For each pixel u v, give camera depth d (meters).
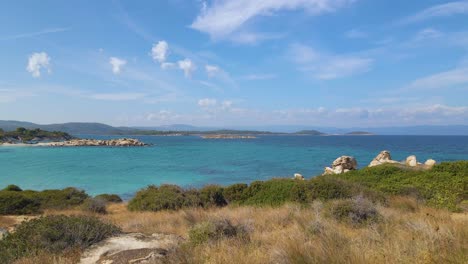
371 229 6.97
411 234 5.77
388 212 9.53
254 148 107.19
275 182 18.97
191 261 5.04
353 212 9.29
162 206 18.03
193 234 6.82
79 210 18.38
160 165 56.69
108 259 5.39
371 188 16.33
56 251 5.79
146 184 37.38
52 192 23.11
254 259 4.84
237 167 53.16
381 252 4.48
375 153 79.12
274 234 7.50
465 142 155.75
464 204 12.72
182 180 40.44
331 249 4.49
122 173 46.44
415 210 11.96
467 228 5.79
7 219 15.15
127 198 29.81
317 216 8.52
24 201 19.16
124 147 118.69
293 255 4.41
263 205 15.61
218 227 7.17
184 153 85.81
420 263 4.06
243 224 8.24
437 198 13.16
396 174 20.78
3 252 5.65
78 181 39.09
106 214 17.77
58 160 65.94
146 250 5.70
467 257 4.03
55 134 174.12
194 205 17.95
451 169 19.06
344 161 30.47
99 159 68.62
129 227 10.23
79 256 5.68
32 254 5.58
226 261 4.79
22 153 85.88
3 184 35.97
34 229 6.37
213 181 39.50
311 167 52.03
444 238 4.99
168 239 6.79
